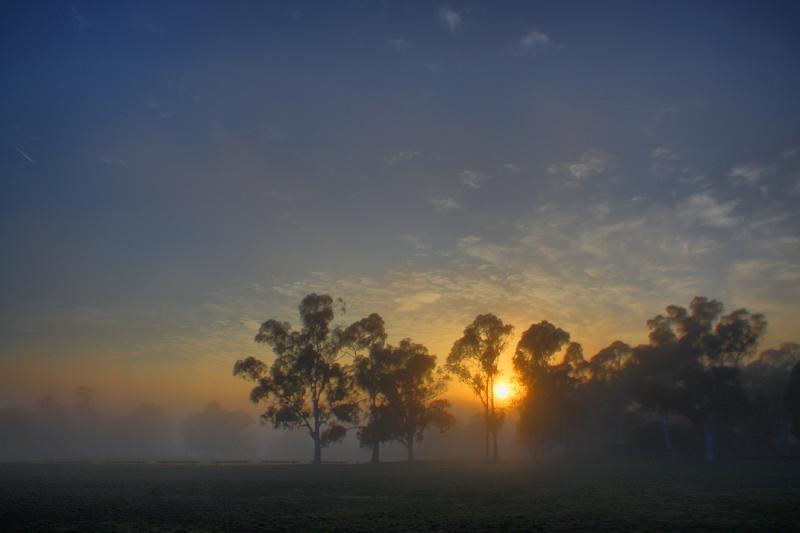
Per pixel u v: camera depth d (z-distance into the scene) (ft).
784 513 82.84
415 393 279.69
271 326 272.92
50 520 79.82
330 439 268.00
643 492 117.91
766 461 232.12
